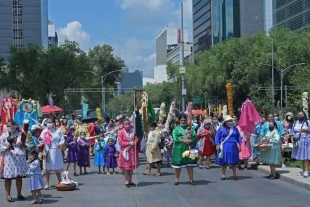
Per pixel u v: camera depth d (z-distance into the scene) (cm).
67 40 5978
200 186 1363
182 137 1387
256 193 1223
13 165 1159
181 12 3981
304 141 1383
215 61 5931
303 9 8750
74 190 1341
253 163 1777
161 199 1165
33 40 12694
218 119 2022
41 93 5581
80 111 5716
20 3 12681
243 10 11900
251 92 5550
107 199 1184
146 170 1814
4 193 1316
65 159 1892
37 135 1662
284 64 5553
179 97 7025
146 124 1919
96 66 9369
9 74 5759
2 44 12525
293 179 1372
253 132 1739
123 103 10044
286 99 4972
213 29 12238
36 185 1133
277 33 5941
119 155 1384
